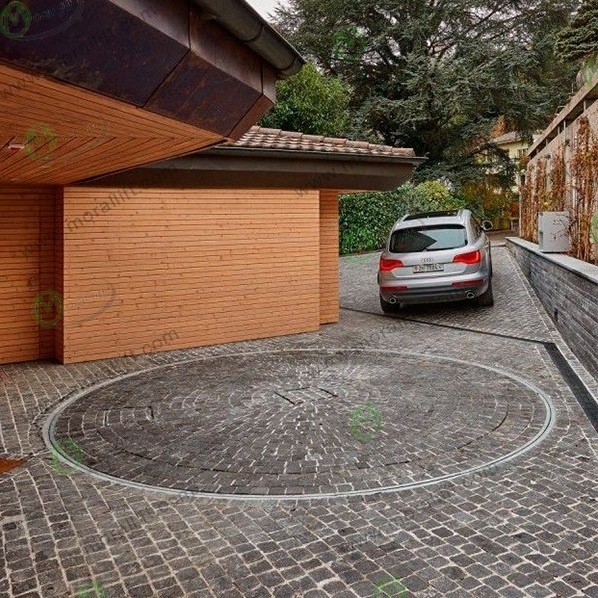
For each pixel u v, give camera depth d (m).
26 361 8.41
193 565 3.18
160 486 4.21
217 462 4.62
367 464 4.50
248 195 9.43
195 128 4.10
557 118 11.97
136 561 3.22
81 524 3.65
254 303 9.63
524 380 6.70
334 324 10.76
